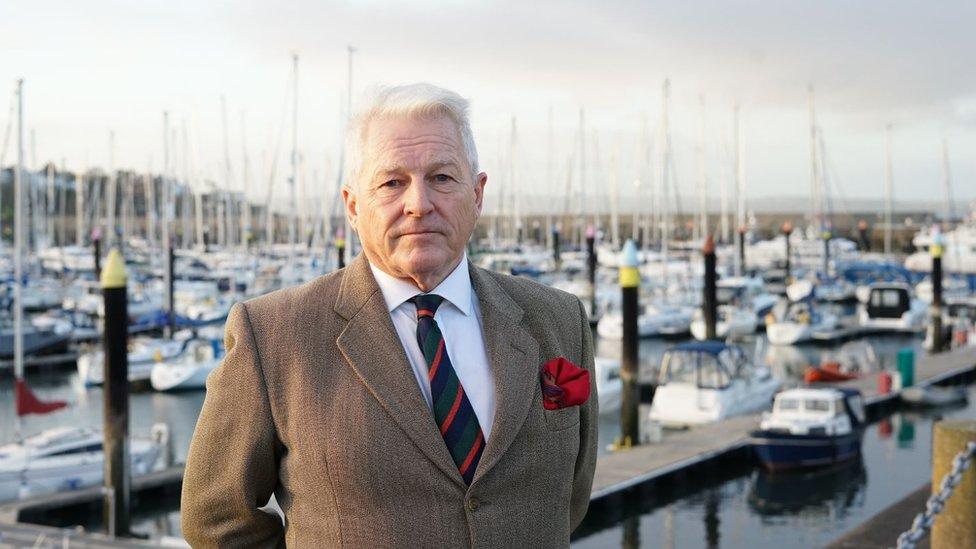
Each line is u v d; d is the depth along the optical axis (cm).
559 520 201
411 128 195
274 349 195
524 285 221
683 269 5234
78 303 4300
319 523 188
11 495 1731
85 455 1800
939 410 2458
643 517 1602
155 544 1273
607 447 2045
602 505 1603
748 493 1722
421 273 196
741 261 5738
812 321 4066
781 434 1828
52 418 2592
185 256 5875
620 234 8075
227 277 5078
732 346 2383
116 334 1570
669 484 1730
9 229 7069
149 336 3647
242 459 192
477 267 216
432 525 186
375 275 203
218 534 199
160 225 7219
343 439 185
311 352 194
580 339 221
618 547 1470
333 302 200
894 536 1108
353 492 185
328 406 189
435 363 194
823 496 1700
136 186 7669
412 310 201
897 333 4222
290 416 190
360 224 200
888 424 2303
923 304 4444
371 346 193
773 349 3844
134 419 2536
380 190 195
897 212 9800
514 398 196
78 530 1327
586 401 212
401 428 187
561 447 201
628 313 1978
